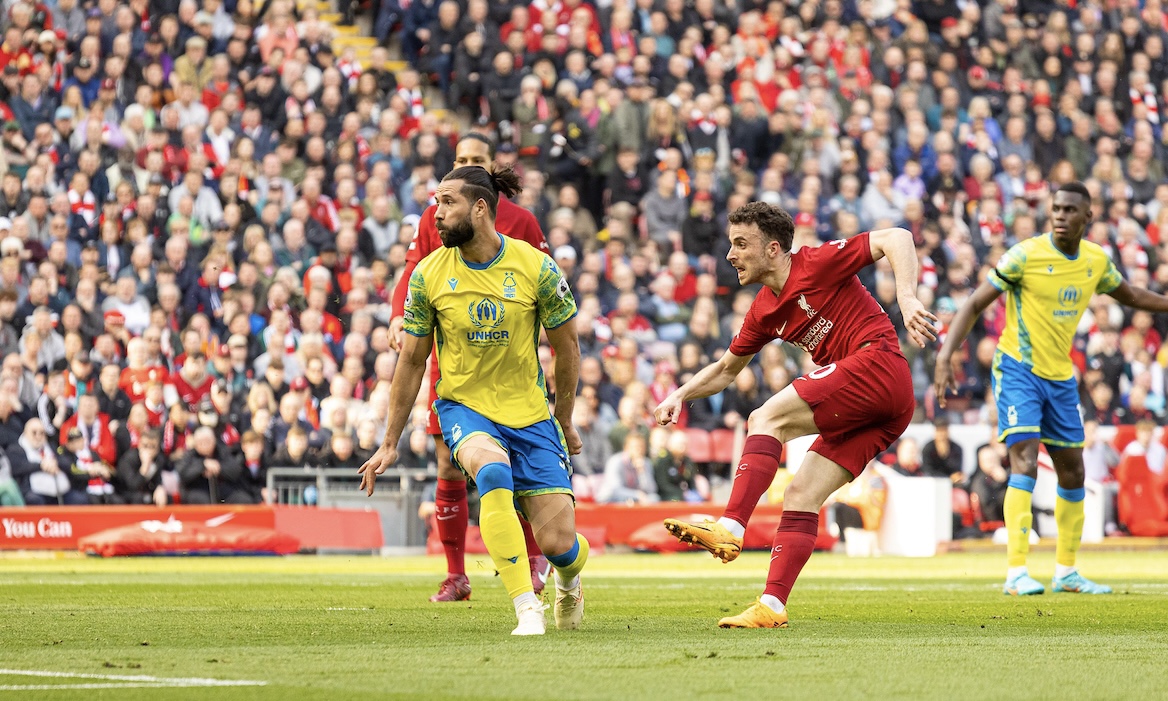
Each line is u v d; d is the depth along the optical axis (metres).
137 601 17.25
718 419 40.31
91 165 41.31
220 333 39.16
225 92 44.56
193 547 33.28
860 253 12.63
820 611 15.56
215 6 46.31
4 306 37.41
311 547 34.25
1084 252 19.39
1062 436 19.67
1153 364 46.19
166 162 41.81
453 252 12.26
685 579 23.94
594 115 45.97
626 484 37.84
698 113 47.56
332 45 49.16
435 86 47.47
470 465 11.97
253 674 8.91
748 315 13.34
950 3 54.62
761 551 37.12
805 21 52.44
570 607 12.75
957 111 51.94
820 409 12.56
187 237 40.06
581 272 42.84
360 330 38.94
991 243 49.53
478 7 47.72
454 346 12.23
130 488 35.28
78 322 37.38
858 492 36.22
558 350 12.55
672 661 9.63
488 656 9.98
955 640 11.49
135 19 44.41
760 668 9.24
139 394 36.22
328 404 36.25
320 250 40.97
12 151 42.00
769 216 12.95
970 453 39.34
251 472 35.91
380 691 8.03
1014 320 19.53
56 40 43.53
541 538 12.32
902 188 49.28
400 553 35.44
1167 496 40.06
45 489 34.97
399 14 49.59
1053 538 38.84
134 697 7.77
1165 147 55.22
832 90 50.72
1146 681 8.64
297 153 43.38
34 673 8.98
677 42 50.12
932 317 11.96
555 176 45.47
